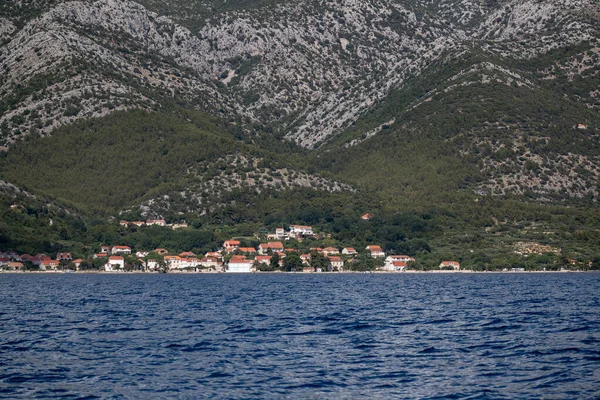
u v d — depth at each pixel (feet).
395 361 321.93
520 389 270.26
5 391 268.41
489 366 310.04
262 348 354.95
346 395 263.08
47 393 265.75
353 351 347.15
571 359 322.75
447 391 268.00
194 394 264.52
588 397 259.39
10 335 402.31
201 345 363.56
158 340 380.58
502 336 393.29
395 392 266.98
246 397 260.42
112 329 426.92
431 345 363.97
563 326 433.89
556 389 269.64
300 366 311.06
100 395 263.29
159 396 262.06
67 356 334.03
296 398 259.19
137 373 297.33
